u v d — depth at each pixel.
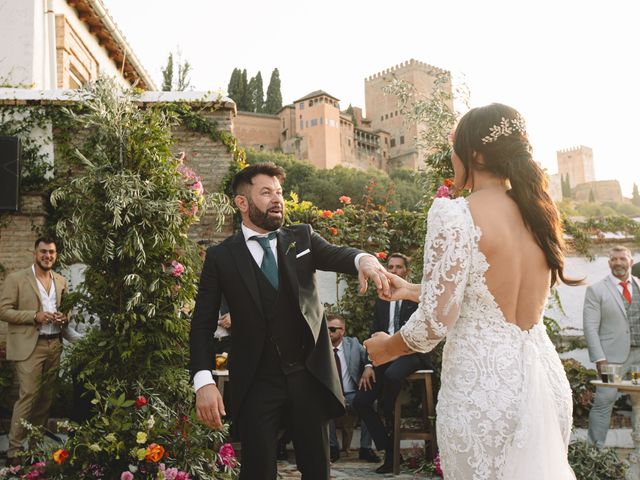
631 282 6.37
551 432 1.57
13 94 6.93
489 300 1.63
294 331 2.49
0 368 6.18
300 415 2.45
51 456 3.89
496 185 1.77
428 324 1.61
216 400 2.36
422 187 6.37
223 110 7.56
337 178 50.59
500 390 1.57
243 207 2.70
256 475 2.35
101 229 4.75
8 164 6.67
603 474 4.66
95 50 12.15
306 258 2.62
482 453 1.55
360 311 7.10
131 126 4.93
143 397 4.00
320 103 76.69
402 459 5.95
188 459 3.83
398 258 5.94
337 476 5.10
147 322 4.63
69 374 5.52
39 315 5.46
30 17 9.70
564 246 1.72
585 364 7.40
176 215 4.76
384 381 5.45
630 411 6.76
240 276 2.54
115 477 3.72
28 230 6.73
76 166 6.92
